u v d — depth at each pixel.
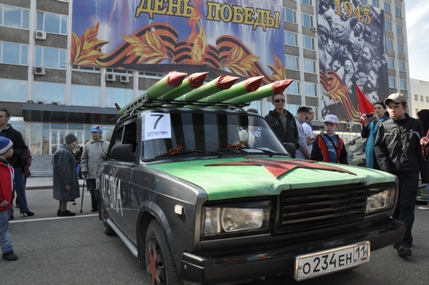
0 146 3.84
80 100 26.41
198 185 2.12
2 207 3.82
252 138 3.54
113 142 4.69
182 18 27.31
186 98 3.53
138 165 3.07
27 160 7.09
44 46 25.34
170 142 3.13
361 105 4.92
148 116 3.27
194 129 3.31
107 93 27.27
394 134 3.82
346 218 2.45
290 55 34.25
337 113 35.91
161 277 2.44
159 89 3.05
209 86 3.07
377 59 39.25
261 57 30.50
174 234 2.20
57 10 25.80
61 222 6.07
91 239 4.83
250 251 2.09
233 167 2.58
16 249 4.36
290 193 2.19
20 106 24.61
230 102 3.82
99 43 25.03
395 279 3.10
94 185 7.30
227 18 29.12
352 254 2.34
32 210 7.55
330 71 36.00
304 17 35.44
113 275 3.36
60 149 6.64
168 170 2.62
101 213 5.30
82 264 3.72
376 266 3.45
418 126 3.76
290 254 2.10
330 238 2.36
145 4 26.23
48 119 26.17
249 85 2.98
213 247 2.04
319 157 5.10
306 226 2.26
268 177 2.27
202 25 27.98
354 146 8.47
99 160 7.27
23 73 24.77
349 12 37.66
